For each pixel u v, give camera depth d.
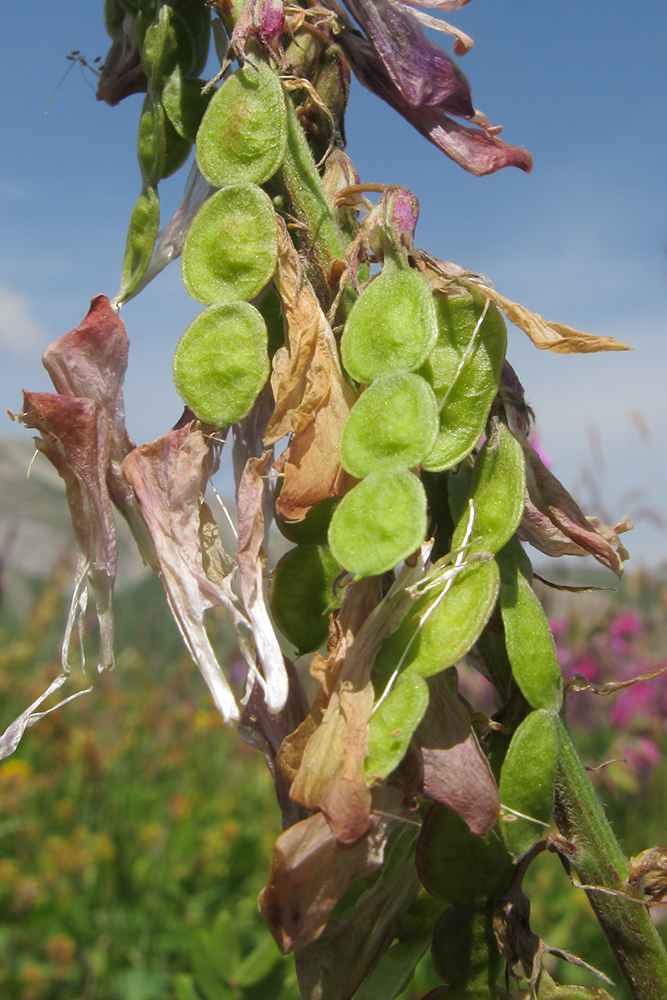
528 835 0.09
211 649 0.10
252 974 0.17
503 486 0.10
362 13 0.11
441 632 0.09
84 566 0.10
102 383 0.10
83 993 0.27
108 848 0.35
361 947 0.10
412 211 0.10
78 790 0.41
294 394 0.10
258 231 0.10
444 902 0.10
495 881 0.09
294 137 0.10
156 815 0.42
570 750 0.10
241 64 0.10
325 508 0.10
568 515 0.10
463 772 0.09
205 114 0.10
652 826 0.35
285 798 0.10
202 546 0.10
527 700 0.09
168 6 0.11
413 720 0.09
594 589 0.11
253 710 0.10
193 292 0.10
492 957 0.10
